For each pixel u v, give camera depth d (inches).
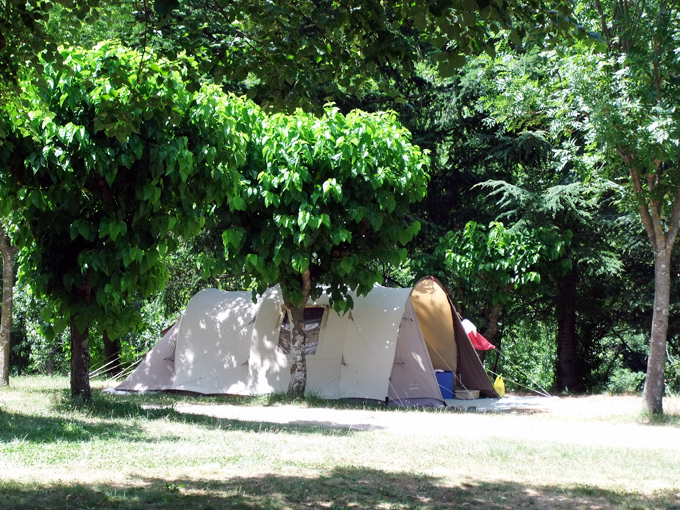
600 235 845.8
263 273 544.1
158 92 388.8
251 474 262.1
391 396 606.9
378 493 240.2
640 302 823.7
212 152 408.2
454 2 205.3
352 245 571.2
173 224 409.7
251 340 637.3
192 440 331.9
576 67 494.0
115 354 846.5
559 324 892.0
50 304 438.6
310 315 639.8
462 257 777.6
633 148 491.8
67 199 402.9
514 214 799.1
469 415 529.3
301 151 528.7
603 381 980.6
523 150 825.5
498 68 602.2
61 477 241.3
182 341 660.1
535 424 482.3
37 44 267.1
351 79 281.0
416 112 839.7
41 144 389.7
